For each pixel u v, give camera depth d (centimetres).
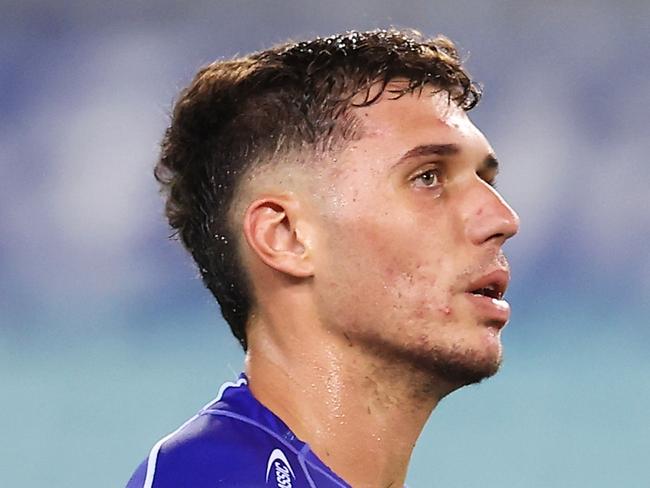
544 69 3155
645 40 3147
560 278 3097
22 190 3109
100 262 3095
